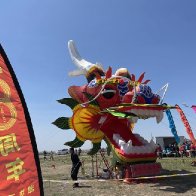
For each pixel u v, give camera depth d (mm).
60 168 26078
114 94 16234
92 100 16094
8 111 4887
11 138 4773
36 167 4852
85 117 16500
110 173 17078
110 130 16469
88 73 17797
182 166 21656
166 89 15508
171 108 15031
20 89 5125
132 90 15992
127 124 17047
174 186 13750
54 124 16484
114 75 17188
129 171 15109
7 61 5160
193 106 14477
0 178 4523
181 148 31891
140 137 16547
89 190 13594
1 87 4957
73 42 19062
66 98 16469
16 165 4691
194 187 13391
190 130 14359
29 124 5004
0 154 4621
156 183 14719
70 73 18359
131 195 12172
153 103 15273
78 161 14891
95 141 16641
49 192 13484
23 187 4645
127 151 15180
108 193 12727
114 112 15086
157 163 15867
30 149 4879
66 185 15281
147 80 16844
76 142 16578
